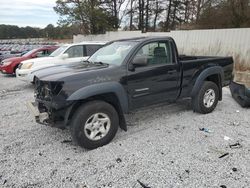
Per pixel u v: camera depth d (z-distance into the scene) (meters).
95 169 3.54
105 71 4.30
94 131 4.15
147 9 35.91
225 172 3.41
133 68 4.57
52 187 3.15
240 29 11.23
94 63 4.95
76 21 29.36
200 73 5.71
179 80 5.38
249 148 4.12
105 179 3.30
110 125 4.30
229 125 5.19
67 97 3.88
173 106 6.57
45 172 3.48
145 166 3.59
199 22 21.08
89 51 10.29
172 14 36.09
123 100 4.43
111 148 4.17
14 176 3.38
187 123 5.31
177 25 35.59
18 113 6.25
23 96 8.17
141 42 4.82
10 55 16.53
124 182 3.23
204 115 5.86
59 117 4.02
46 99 4.14
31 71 9.26
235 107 6.56
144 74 4.72
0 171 3.51
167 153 3.96
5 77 12.68
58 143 4.42
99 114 4.16
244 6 17.36
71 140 4.55
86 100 4.18
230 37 11.70
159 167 3.56
